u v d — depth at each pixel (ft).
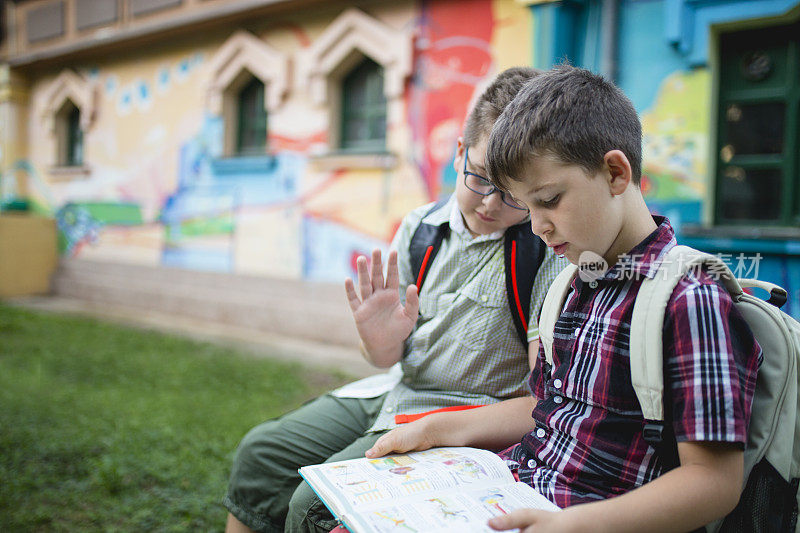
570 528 3.62
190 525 9.52
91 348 21.63
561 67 4.57
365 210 22.11
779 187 14.48
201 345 22.35
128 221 31.63
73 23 33.40
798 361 4.17
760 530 4.07
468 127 5.71
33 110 36.58
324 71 22.61
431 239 6.44
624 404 4.17
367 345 6.02
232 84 26.35
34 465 11.56
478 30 18.72
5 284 34.27
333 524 5.21
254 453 6.34
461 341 6.03
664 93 15.30
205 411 14.93
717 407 3.64
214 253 27.58
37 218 35.14
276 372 18.71
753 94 14.67
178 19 26.25
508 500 4.30
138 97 30.60
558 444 4.60
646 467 4.13
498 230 5.91
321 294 23.57
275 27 24.43
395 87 20.57
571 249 4.27
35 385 16.88
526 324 5.78
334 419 6.53
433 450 5.34
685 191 15.12
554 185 4.04
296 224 24.38
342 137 23.30
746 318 4.24
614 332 4.23
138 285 30.60
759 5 13.66
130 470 11.36
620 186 4.06
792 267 13.94
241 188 26.30
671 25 14.74
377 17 21.15
